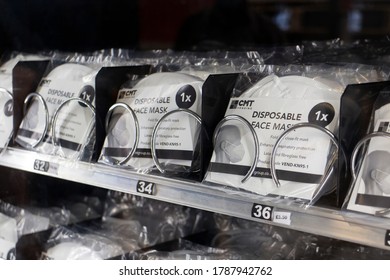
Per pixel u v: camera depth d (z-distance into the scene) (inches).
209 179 37.8
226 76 39.1
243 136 37.0
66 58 55.5
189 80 41.6
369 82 36.0
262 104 37.3
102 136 44.2
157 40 66.8
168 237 54.6
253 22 62.3
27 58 56.2
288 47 53.2
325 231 32.0
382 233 29.9
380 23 56.0
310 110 35.3
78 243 53.8
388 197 30.5
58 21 64.1
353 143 33.3
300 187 33.9
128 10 66.4
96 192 62.5
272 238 50.3
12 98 50.4
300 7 59.9
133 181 41.1
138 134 41.6
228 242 50.4
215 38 64.3
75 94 47.5
